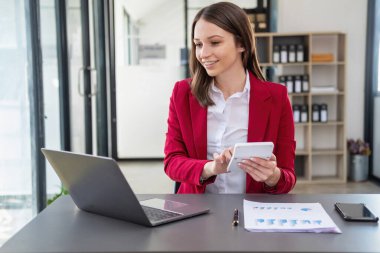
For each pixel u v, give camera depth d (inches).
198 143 58.1
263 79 60.6
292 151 58.8
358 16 188.4
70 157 38.3
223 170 48.5
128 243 34.5
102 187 38.1
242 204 46.4
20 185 85.4
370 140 193.0
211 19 52.4
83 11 147.9
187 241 34.7
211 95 58.4
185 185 58.9
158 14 232.1
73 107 133.0
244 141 58.2
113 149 236.5
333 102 193.0
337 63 180.7
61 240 35.7
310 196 50.2
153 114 238.7
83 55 148.6
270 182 51.8
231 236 35.8
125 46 233.6
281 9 189.0
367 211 42.0
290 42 188.5
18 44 83.7
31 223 40.3
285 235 36.0
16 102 83.2
